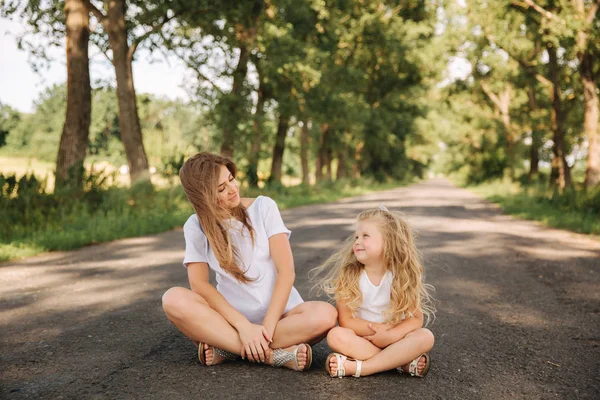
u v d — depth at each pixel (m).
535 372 3.34
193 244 3.31
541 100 36.81
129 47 18.84
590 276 6.75
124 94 18.44
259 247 3.29
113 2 18.17
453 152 66.31
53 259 8.05
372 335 3.25
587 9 22.73
